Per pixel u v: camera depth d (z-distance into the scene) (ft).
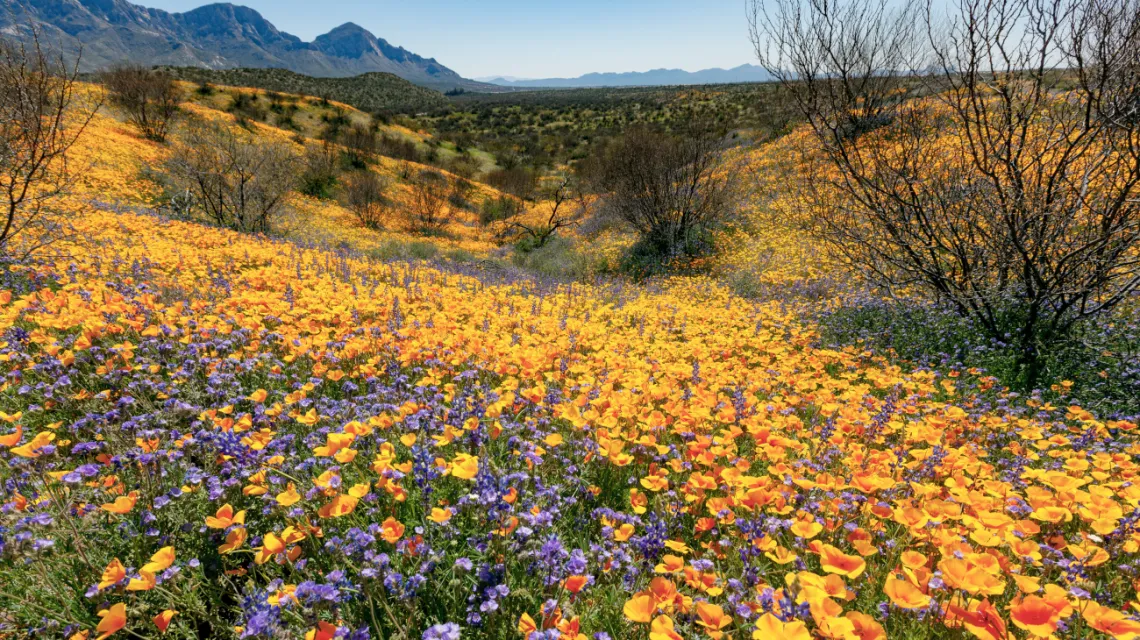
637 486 9.38
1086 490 10.13
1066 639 6.33
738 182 68.28
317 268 30.55
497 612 6.15
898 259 24.18
